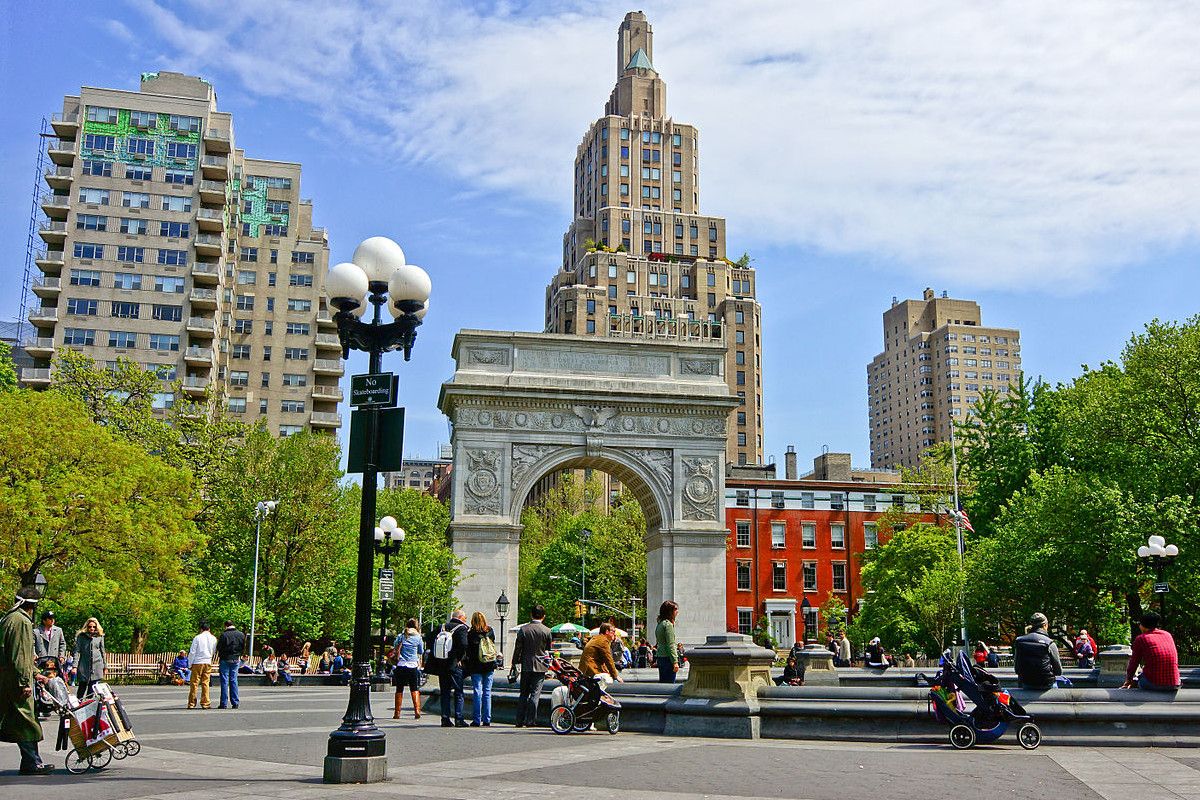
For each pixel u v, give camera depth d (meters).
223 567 68.81
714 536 63.31
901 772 15.39
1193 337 50.75
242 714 29.33
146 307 113.88
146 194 116.12
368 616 15.12
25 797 12.77
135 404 70.12
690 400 64.12
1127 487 49.34
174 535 53.69
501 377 63.00
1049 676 20.95
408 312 16.95
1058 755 17.86
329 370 127.88
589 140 181.88
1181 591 45.91
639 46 192.88
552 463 62.78
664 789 13.59
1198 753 18.27
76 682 25.64
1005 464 66.56
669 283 158.62
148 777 14.99
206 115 119.62
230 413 116.12
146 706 33.59
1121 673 27.27
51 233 113.56
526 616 112.19
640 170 175.38
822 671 34.88
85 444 52.12
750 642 22.36
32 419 51.28
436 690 30.05
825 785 13.99
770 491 99.19
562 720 22.20
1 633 15.52
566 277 166.12
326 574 71.44
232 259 126.56
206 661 32.66
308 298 129.38
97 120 116.56
